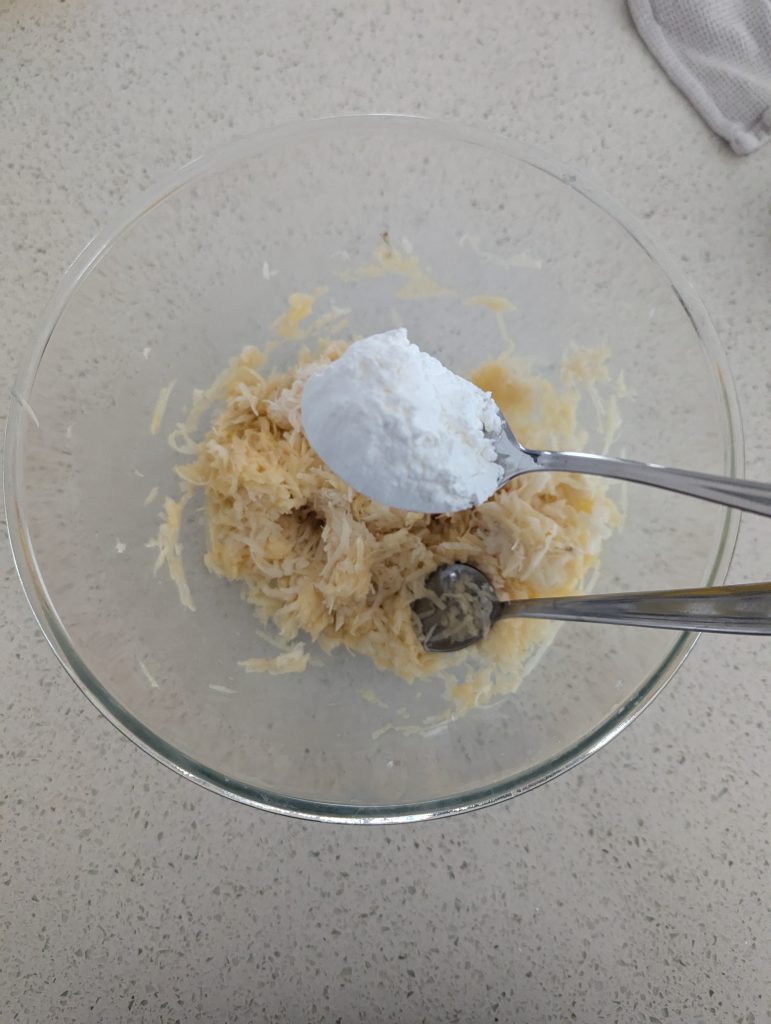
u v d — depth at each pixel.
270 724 0.26
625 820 0.29
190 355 0.28
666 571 0.27
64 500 0.26
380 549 0.28
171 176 0.27
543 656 0.27
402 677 0.27
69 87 0.31
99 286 0.26
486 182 0.27
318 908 0.28
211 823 0.28
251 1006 0.27
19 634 0.29
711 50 0.32
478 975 0.28
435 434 0.22
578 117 0.32
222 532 0.28
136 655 0.26
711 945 0.28
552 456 0.23
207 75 0.31
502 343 0.29
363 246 0.28
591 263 0.28
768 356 0.31
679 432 0.27
